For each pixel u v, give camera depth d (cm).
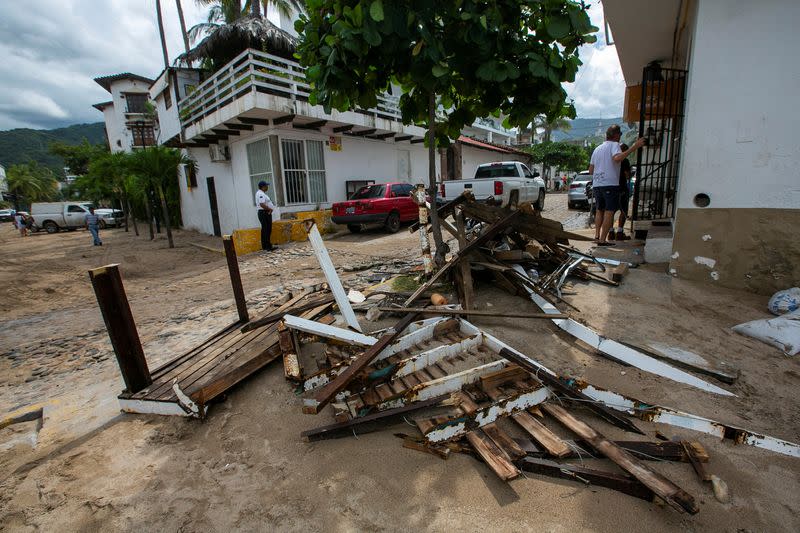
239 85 1195
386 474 235
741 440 240
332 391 265
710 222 473
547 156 3734
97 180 2167
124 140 3491
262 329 409
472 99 475
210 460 262
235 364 338
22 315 770
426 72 364
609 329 383
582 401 267
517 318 411
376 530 202
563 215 1440
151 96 1891
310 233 393
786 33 413
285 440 273
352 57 355
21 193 6925
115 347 316
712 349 344
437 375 308
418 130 1622
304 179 1337
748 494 208
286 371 321
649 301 443
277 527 209
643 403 262
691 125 468
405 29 330
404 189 1275
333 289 381
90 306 799
